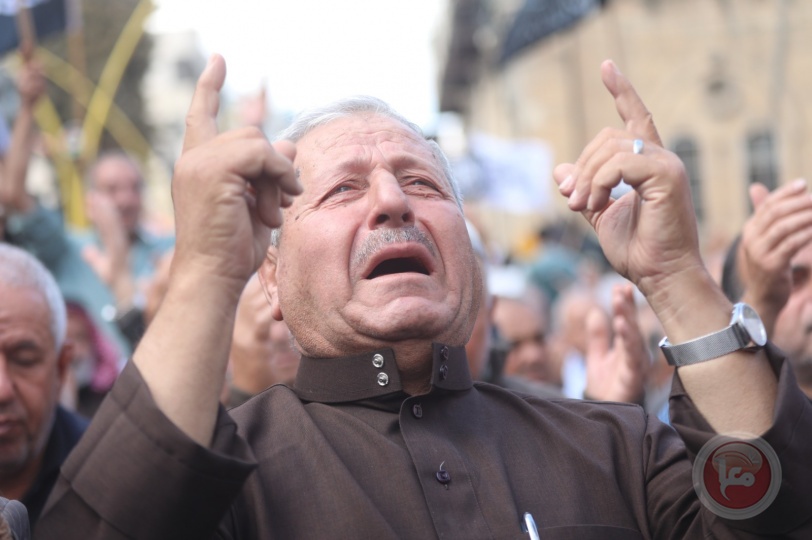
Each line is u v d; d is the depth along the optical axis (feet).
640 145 8.82
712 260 19.12
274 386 9.63
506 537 8.55
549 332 25.18
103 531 7.65
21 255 12.48
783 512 8.35
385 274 9.73
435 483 8.72
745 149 100.32
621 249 9.04
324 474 8.67
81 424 12.85
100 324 19.57
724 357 8.60
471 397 9.53
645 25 100.12
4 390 11.58
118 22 87.76
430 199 9.62
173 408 7.75
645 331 24.27
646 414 10.02
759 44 99.91
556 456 9.27
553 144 98.94
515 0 74.79
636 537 8.96
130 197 23.00
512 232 89.30
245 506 8.59
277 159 8.04
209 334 7.90
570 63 99.19
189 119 8.29
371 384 9.17
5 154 21.56
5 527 7.80
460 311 9.41
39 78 20.44
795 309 13.34
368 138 9.71
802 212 11.88
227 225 7.99
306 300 9.35
